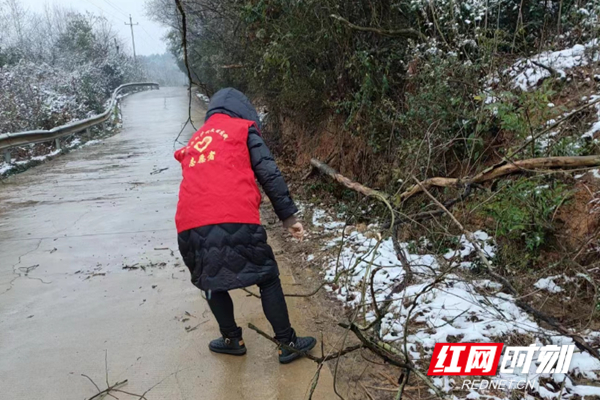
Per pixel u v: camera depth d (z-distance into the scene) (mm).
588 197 3143
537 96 3379
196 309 3406
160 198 6637
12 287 3898
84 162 10453
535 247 3365
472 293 3133
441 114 4074
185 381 2602
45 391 2553
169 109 23562
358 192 5262
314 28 5727
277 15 6230
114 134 16188
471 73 4164
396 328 2934
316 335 3033
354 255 4055
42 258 4535
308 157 7281
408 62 4766
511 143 3736
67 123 14273
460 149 4250
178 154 2723
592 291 2918
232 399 2445
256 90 8781
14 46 27000
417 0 4465
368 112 5320
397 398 2074
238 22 7531
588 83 3754
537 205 3193
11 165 9797
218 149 2518
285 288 3754
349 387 2512
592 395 2227
